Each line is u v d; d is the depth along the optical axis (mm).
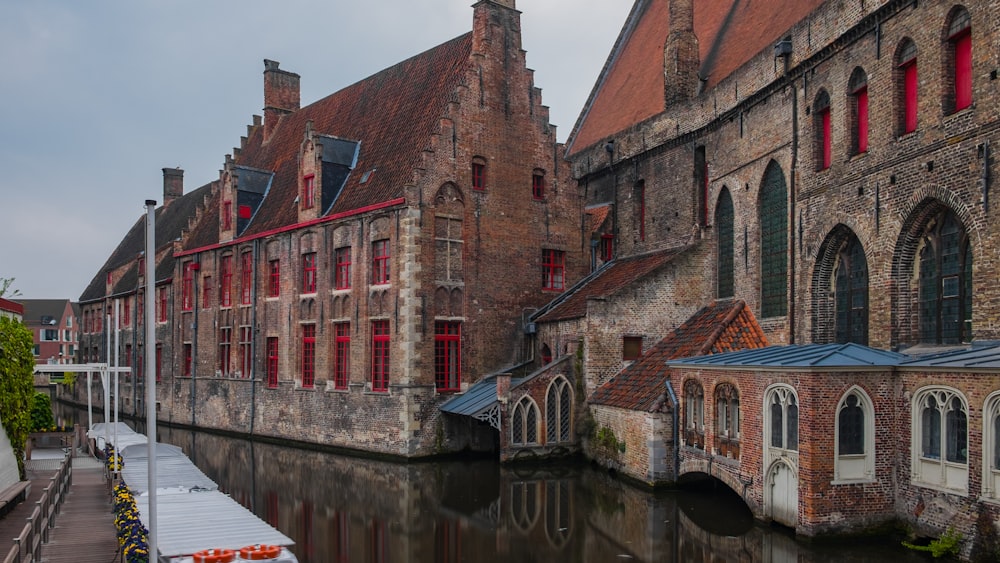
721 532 16500
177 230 52094
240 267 37750
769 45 23859
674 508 18828
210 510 15195
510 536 17031
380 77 37125
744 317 24891
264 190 39062
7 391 19359
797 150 22469
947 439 13891
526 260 31047
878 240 18594
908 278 18016
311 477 24656
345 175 33188
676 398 20969
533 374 25984
